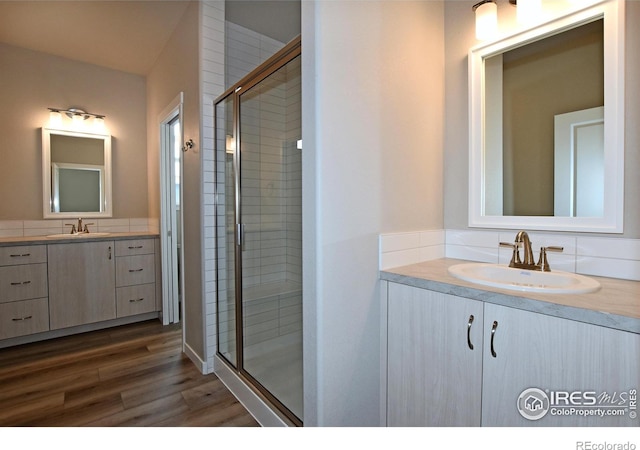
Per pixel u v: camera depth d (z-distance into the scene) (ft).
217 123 7.64
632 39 4.09
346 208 4.35
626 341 2.79
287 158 6.08
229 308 7.43
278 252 6.23
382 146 4.81
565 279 4.16
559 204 4.79
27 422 5.74
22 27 9.06
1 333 8.61
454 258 5.88
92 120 11.27
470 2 5.58
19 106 10.09
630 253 4.10
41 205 10.50
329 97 4.12
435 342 4.15
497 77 5.39
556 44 4.81
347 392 4.42
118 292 10.41
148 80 11.94
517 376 3.43
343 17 4.27
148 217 12.42
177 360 8.29
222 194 7.63
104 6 8.17
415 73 5.34
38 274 9.11
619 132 4.17
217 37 7.66
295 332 5.78
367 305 4.64
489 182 5.50
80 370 7.70
